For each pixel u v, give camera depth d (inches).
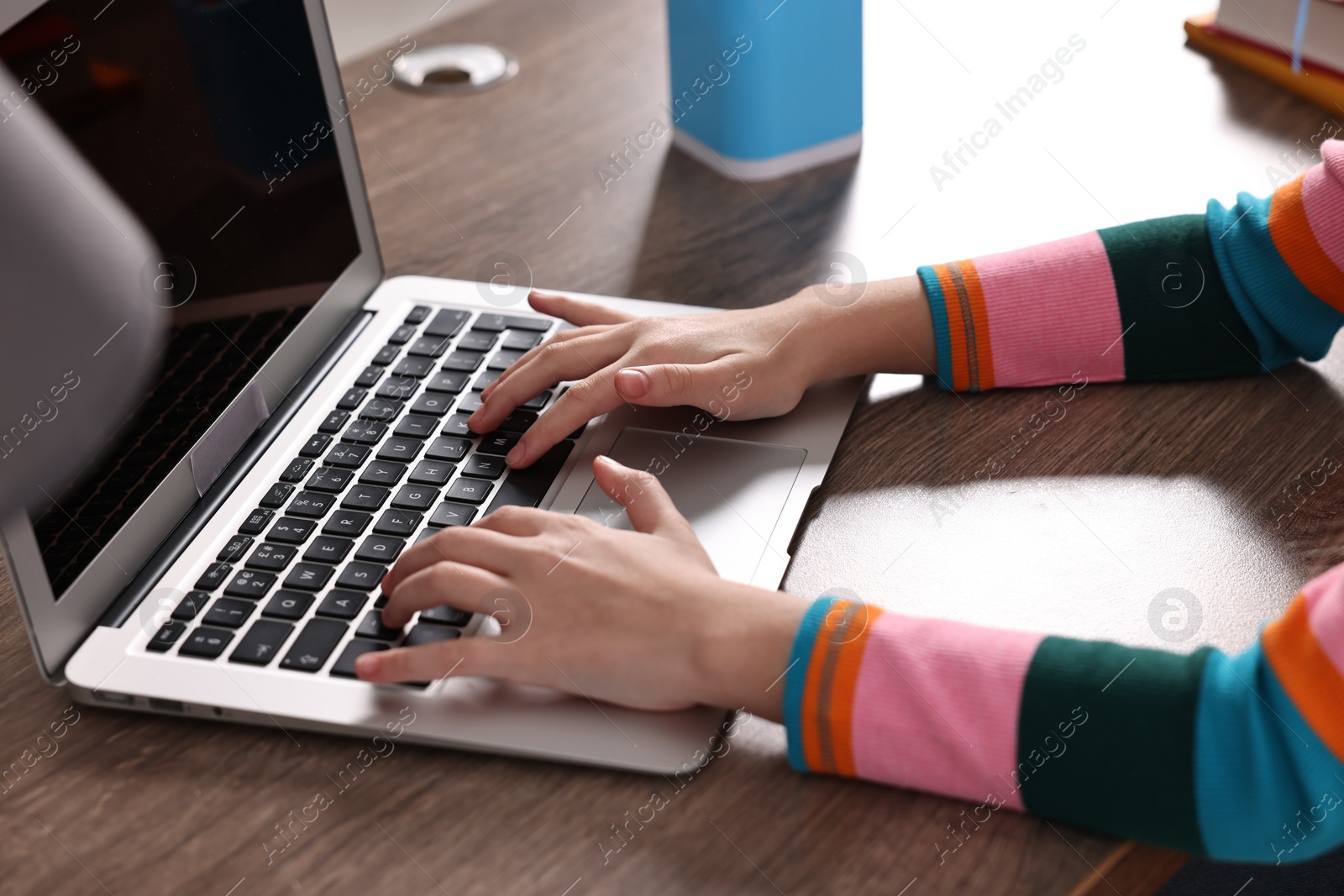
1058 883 20.2
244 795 22.6
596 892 20.3
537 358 31.4
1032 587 25.5
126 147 26.5
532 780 22.6
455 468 29.6
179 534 28.0
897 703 21.9
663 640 23.3
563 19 52.0
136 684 24.3
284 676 24.4
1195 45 46.5
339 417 31.4
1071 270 31.5
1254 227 31.0
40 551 24.4
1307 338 30.4
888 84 46.9
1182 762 20.6
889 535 27.2
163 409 27.6
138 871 21.3
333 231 34.1
